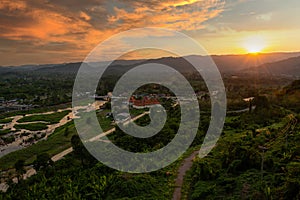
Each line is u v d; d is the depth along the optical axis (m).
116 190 32.06
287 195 22.59
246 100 91.81
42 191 37.22
